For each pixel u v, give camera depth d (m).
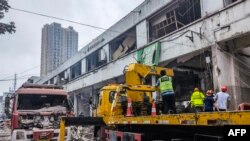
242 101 14.95
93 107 14.05
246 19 13.79
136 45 24.06
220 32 15.16
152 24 22.48
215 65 15.27
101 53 30.34
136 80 10.82
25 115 11.97
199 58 18.23
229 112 4.50
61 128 8.94
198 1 18.69
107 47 29.19
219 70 15.02
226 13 14.94
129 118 8.15
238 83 15.16
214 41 15.46
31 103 12.52
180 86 20.22
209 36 15.86
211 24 15.80
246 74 15.70
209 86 16.64
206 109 9.38
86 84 33.56
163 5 20.11
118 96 10.55
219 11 15.34
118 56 28.23
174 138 6.80
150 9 21.66
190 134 6.35
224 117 4.59
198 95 10.45
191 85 20.11
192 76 20.09
